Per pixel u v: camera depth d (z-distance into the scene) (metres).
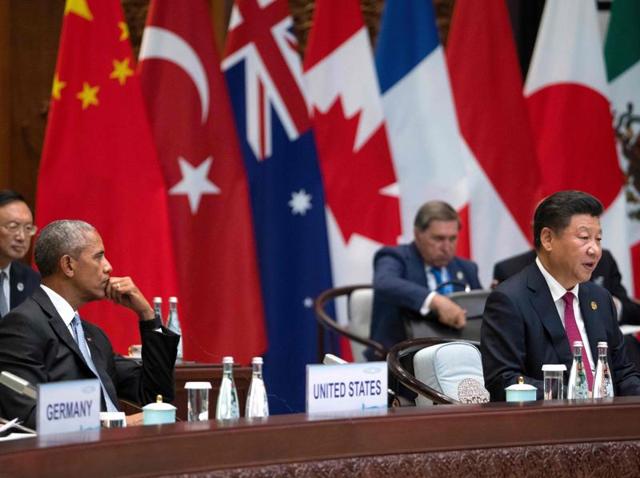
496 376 12.68
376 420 9.18
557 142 23.09
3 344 11.86
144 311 12.98
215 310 20.48
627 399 10.63
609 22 24.78
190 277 20.41
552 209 12.92
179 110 20.64
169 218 20.36
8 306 17.30
